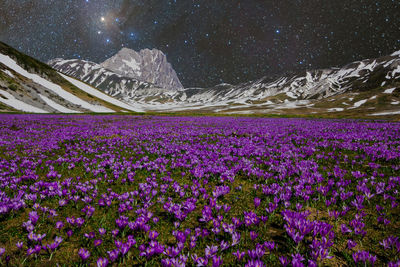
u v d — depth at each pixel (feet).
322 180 18.33
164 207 12.51
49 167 22.17
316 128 61.52
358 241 10.19
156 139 43.83
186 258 8.41
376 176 19.42
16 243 9.61
